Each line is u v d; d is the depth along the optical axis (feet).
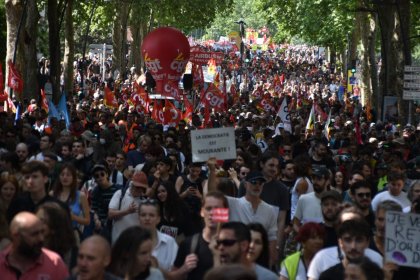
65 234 61.87
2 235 62.23
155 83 245.24
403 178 85.97
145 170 97.66
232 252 53.42
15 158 94.32
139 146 122.42
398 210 66.49
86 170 106.93
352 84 423.64
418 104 324.39
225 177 89.97
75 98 287.28
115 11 391.86
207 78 363.76
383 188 98.53
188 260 59.72
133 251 52.95
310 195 83.82
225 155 78.74
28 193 74.95
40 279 55.06
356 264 48.96
